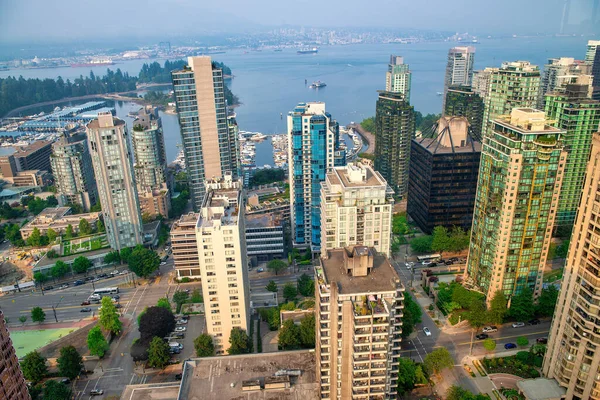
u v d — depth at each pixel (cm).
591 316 17988
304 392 17375
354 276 15900
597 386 18575
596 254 17475
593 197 17400
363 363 15588
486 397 19662
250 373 18388
